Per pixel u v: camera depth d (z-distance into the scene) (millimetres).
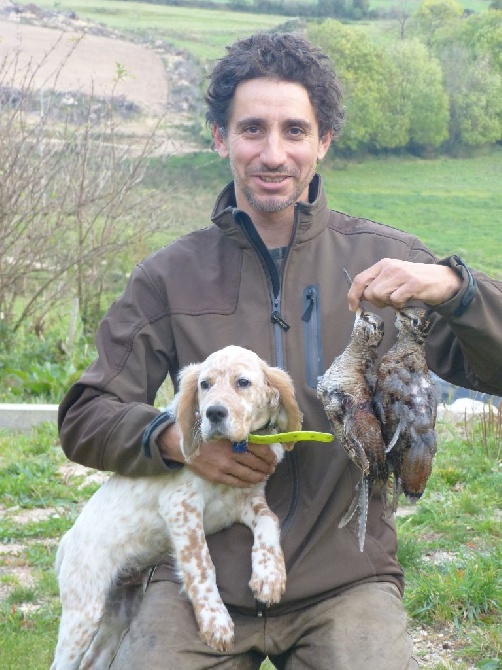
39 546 3123
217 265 1828
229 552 1744
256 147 1797
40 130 5586
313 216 1791
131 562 1868
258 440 1642
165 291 1825
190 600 1706
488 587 2621
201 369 1697
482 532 3047
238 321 1790
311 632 1690
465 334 1619
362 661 1608
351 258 1814
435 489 3395
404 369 1597
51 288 5797
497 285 1687
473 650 2436
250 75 1809
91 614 1862
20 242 5582
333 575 1695
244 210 1863
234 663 1695
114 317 1850
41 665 2404
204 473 1702
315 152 1840
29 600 2783
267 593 1654
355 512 1728
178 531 1746
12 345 5402
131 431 1739
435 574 2703
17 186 5457
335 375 1627
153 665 1635
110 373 1812
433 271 1601
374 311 1761
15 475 3662
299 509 1722
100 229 6020
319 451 1727
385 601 1689
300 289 1788
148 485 1832
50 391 4820
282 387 1698
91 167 5898
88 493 3543
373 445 1589
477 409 4242
